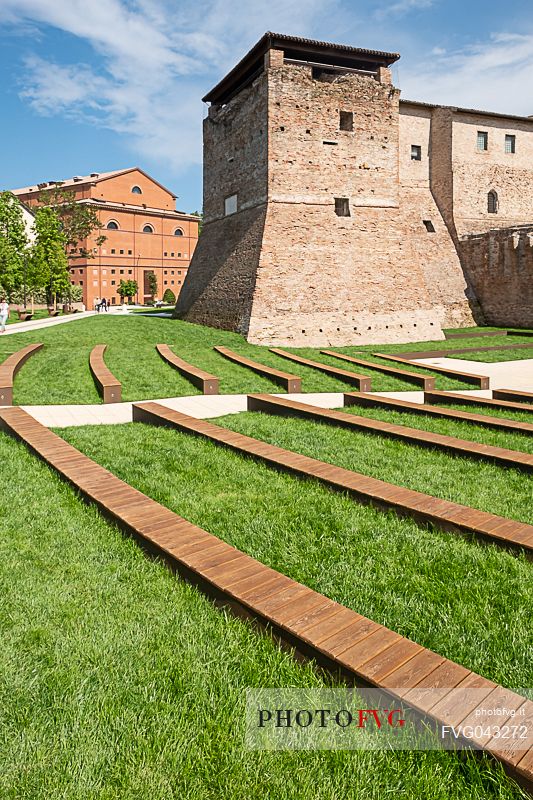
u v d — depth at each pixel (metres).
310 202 25.61
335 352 21.28
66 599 3.72
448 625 3.47
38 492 5.74
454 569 4.25
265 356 19.14
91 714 2.67
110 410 11.18
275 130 24.83
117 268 69.88
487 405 11.36
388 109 27.14
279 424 9.54
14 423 8.58
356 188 26.56
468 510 5.11
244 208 27.09
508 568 4.23
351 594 3.85
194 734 2.59
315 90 25.53
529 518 5.22
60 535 4.74
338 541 4.74
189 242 76.56
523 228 30.34
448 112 32.97
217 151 29.89
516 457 6.93
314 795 2.28
